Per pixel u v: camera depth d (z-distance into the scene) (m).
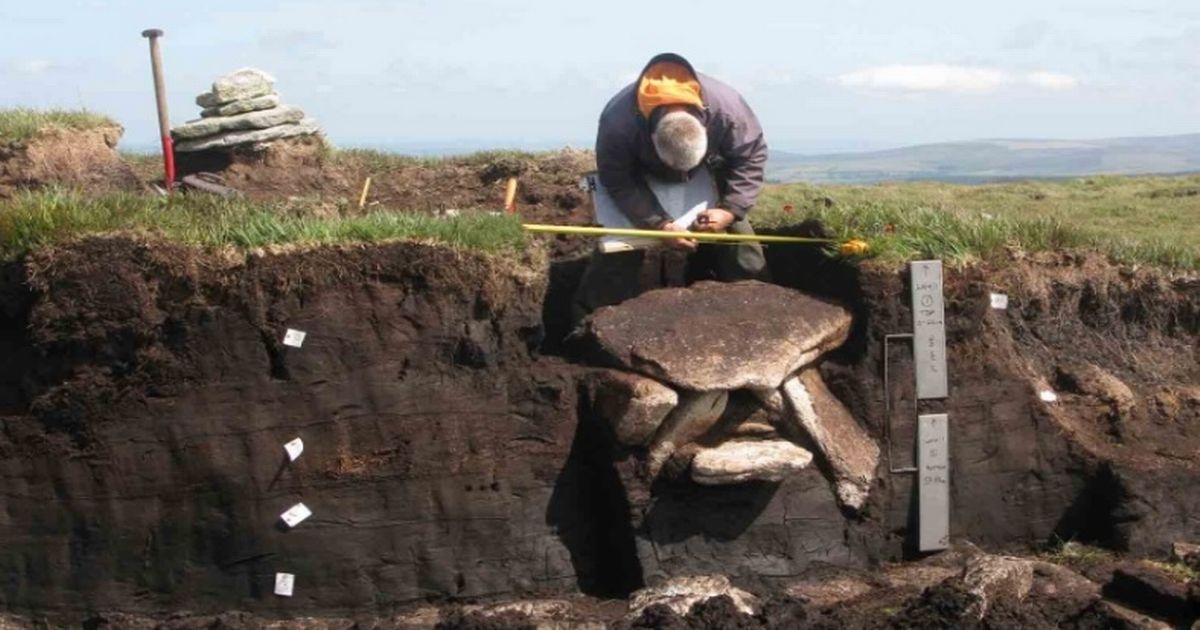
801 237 5.89
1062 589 5.11
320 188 8.02
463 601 5.14
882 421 5.57
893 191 10.17
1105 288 6.29
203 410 4.95
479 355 5.20
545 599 5.16
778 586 5.25
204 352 4.95
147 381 4.94
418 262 5.14
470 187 8.16
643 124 5.63
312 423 5.01
